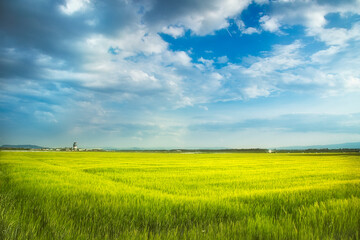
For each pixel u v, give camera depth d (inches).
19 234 117.0
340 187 296.7
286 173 601.9
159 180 449.7
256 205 208.4
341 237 123.3
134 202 206.5
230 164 1062.4
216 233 130.3
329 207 187.9
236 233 130.5
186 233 132.1
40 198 216.4
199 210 185.2
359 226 143.3
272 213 184.9
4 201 196.1
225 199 232.2
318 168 796.6
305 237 120.8
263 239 125.7
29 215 159.9
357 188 287.3
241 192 286.0
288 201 219.9
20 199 215.3
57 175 480.4
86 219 155.5
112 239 125.6
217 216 177.6
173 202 210.7
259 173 605.0
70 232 126.3
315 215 163.6
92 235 127.0
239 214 181.6
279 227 138.9
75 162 1200.8
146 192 277.9
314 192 261.1
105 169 738.8
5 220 131.9
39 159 1473.9
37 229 131.6
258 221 149.0
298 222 154.4
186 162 1253.1
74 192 251.3
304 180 440.8
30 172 522.0
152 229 149.6
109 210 179.3
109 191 270.4
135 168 790.5
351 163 1125.7
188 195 274.5
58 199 211.9
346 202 196.2
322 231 136.6
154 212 178.7
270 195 244.1
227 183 402.0
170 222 161.2
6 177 419.8
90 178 442.3
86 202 198.2
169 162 1245.7
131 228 145.9
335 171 662.5
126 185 350.3
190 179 468.1
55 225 137.0
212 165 978.7
